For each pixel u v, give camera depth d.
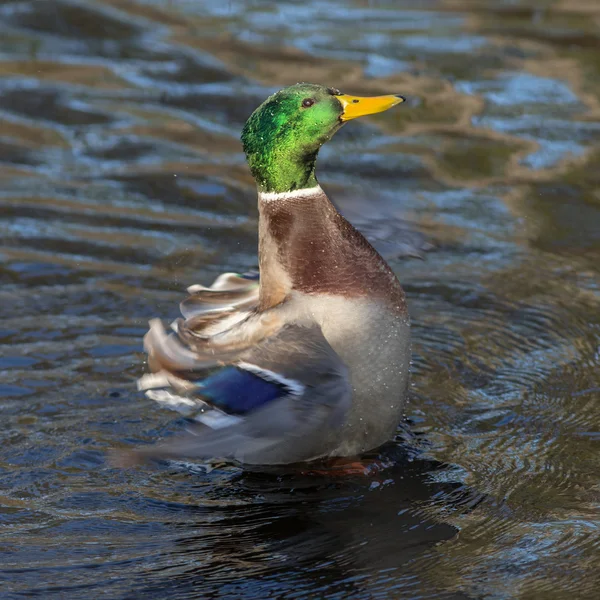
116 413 8.82
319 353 7.36
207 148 13.49
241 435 7.03
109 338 9.88
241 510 7.56
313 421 7.19
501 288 10.70
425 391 9.07
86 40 16.33
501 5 17.83
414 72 15.34
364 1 18.12
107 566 6.97
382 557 7.01
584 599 6.54
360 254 7.79
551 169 12.95
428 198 12.34
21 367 9.41
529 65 15.57
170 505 7.64
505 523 7.32
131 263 11.13
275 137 7.83
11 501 7.70
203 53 15.95
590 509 7.46
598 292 10.58
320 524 7.37
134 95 14.73
